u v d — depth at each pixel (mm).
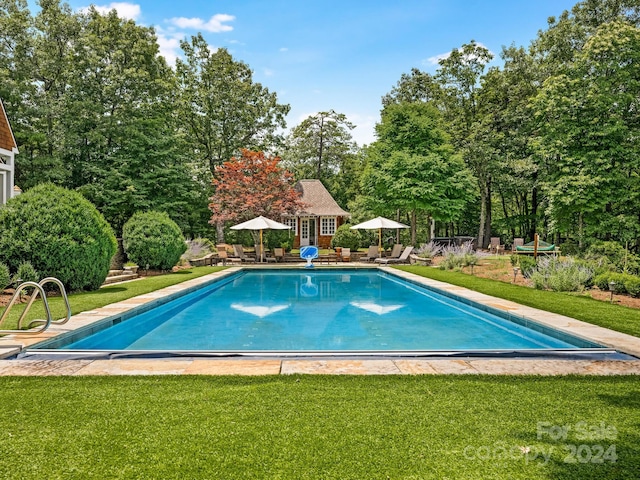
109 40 24297
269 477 2359
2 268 8531
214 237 31781
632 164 18375
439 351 5066
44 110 22062
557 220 20672
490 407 3381
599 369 4434
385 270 17047
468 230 36969
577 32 22438
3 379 4055
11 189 15602
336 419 3141
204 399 3537
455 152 27156
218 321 8344
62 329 5973
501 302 8680
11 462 2516
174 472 2414
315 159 41500
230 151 30953
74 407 3354
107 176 23594
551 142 20016
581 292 10156
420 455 2619
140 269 15445
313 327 7773
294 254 26938
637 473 2426
